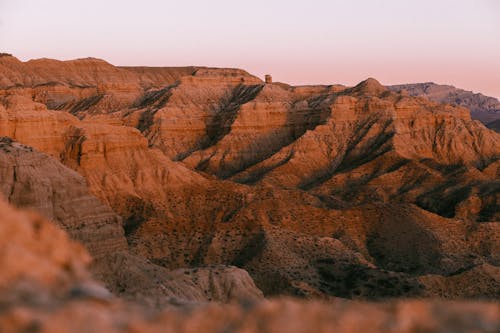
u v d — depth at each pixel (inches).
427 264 4493.1
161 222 4542.3
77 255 802.2
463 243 4896.7
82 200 3843.5
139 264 2229.3
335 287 3754.9
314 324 641.6
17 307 591.2
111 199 4933.6
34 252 754.8
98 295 705.6
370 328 639.8
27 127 4992.6
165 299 910.4
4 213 777.6
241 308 711.1
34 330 553.6
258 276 3740.2
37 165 3745.1
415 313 695.1
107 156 5206.7
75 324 578.9
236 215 4739.2
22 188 3587.6
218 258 4175.7
